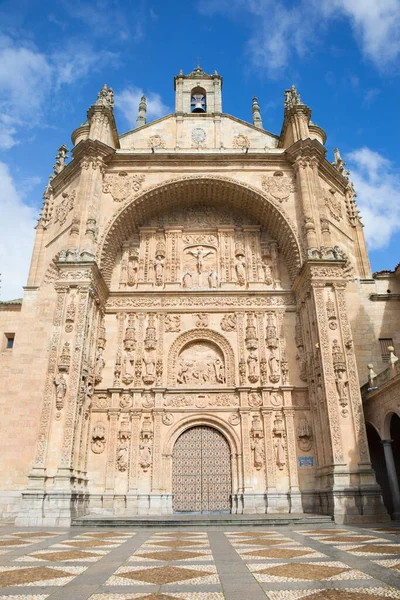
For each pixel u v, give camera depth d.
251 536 14.24
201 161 29.00
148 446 23.98
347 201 31.28
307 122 29.62
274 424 24.50
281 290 27.55
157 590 6.60
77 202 26.31
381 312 26.70
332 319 23.05
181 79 34.56
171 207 30.45
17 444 23.19
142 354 26.16
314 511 22.44
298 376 25.59
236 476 23.75
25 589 6.72
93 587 6.83
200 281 28.45
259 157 28.81
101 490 22.95
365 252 29.78
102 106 28.95
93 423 24.31
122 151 29.19
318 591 6.35
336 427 20.80
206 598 6.10
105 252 26.73
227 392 25.39
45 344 25.36
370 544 11.37
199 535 14.91
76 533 15.93
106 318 27.11
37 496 19.08
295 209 27.47
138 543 12.66
